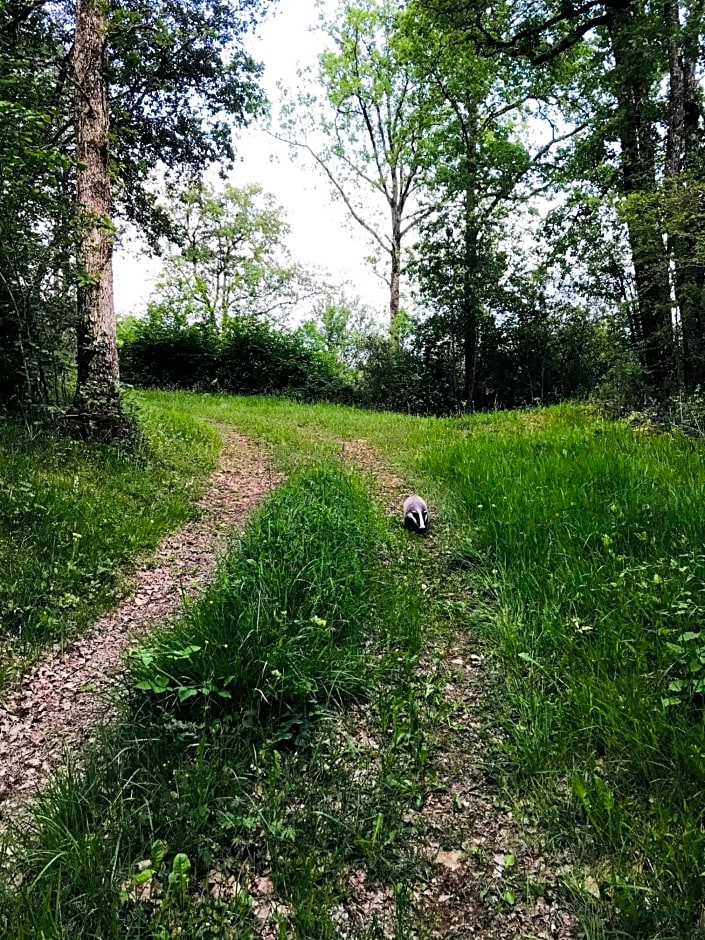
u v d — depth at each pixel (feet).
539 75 57.82
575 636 11.16
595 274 42.60
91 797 8.17
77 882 6.82
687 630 10.39
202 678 9.80
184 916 6.63
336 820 7.92
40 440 23.32
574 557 13.78
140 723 9.50
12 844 7.64
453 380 70.59
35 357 24.62
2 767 9.35
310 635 11.14
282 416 50.47
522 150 69.10
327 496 20.36
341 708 10.37
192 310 103.91
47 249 22.94
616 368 37.32
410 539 18.35
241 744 9.19
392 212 94.32
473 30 44.19
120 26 30.91
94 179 27.40
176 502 21.90
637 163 39.45
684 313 31.68
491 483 20.58
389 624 12.97
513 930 6.68
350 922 6.76
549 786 8.50
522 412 46.16
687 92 37.19
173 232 53.98
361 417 52.54
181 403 56.44
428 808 8.40
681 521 14.16
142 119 47.57
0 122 18.70
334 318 115.96
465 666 11.71
